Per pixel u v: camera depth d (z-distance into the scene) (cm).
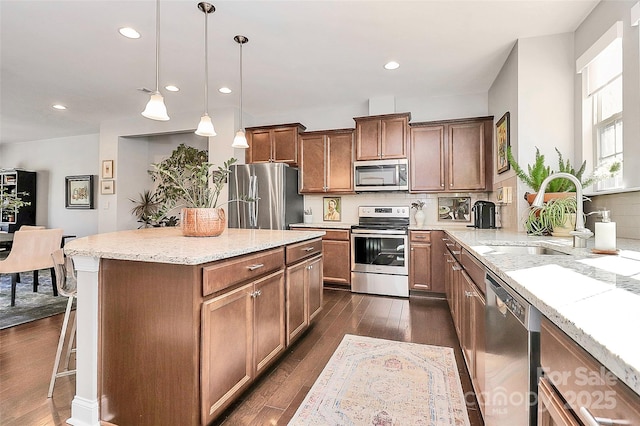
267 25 254
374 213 434
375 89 396
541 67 269
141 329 150
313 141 450
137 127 514
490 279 138
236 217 440
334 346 246
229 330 161
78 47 289
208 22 249
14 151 713
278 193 423
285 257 222
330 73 347
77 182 649
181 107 461
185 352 142
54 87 384
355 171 424
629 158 197
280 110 479
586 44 243
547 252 182
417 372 206
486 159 382
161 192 540
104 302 156
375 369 210
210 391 148
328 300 372
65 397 179
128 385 152
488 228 337
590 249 162
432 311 331
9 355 229
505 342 115
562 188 238
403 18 245
